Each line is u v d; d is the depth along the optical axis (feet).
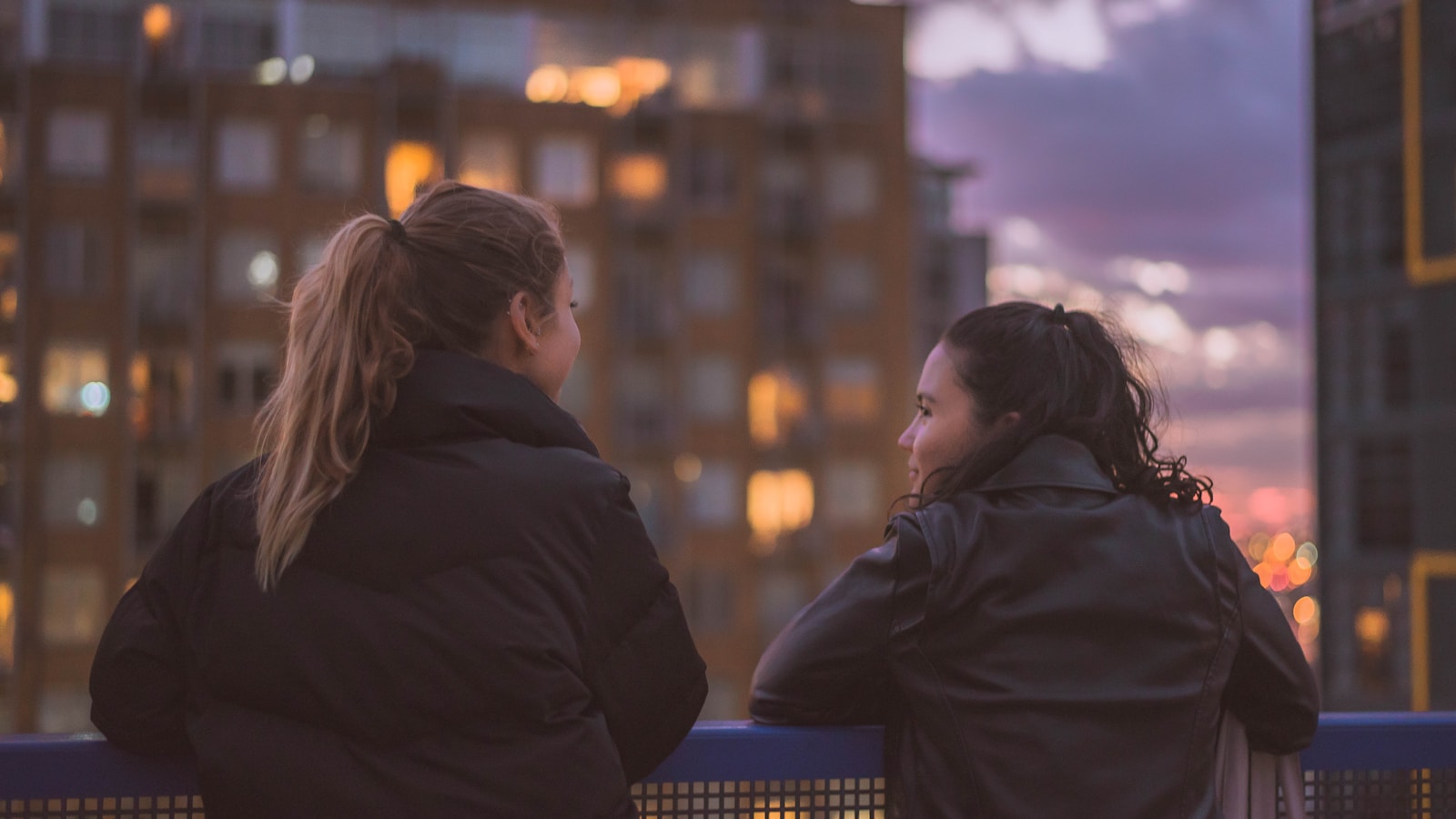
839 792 6.34
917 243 160.86
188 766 6.04
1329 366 102.42
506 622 5.11
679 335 119.03
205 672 5.31
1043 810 5.64
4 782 5.92
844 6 125.90
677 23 121.70
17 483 106.42
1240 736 6.46
